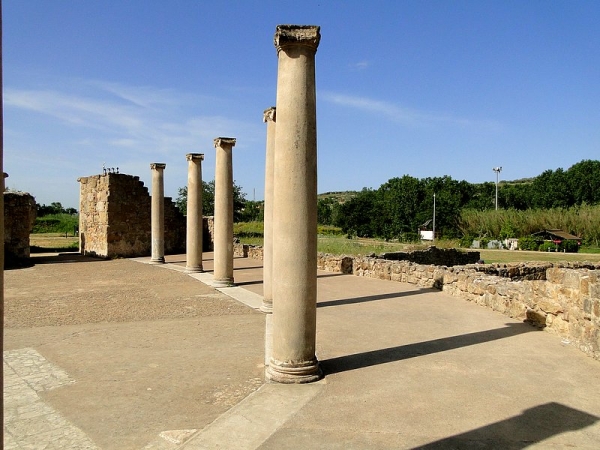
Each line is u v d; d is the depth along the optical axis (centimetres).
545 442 429
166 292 1327
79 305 1130
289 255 593
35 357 707
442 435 443
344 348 748
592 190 6022
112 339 814
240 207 5088
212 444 425
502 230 4756
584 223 4488
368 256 1964
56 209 6256
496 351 728
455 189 7269
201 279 1605
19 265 2098
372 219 5969
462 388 567
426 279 1446
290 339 594
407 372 628
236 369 649
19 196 2200
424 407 509
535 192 6731
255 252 2491
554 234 4266
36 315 1013
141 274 1764
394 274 1595
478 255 2508
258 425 464
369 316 1002
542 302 871
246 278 1639
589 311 704
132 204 2603
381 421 473
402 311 1059
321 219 8369
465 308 1095
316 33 591
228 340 805
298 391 556
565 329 796
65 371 642
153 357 707
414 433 447
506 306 1013
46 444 432
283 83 602
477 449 416
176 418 489
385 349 742
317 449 416
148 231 2688
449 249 2389
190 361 686
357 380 596
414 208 5662
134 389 573
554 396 541
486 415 488
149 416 495
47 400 539
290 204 593
